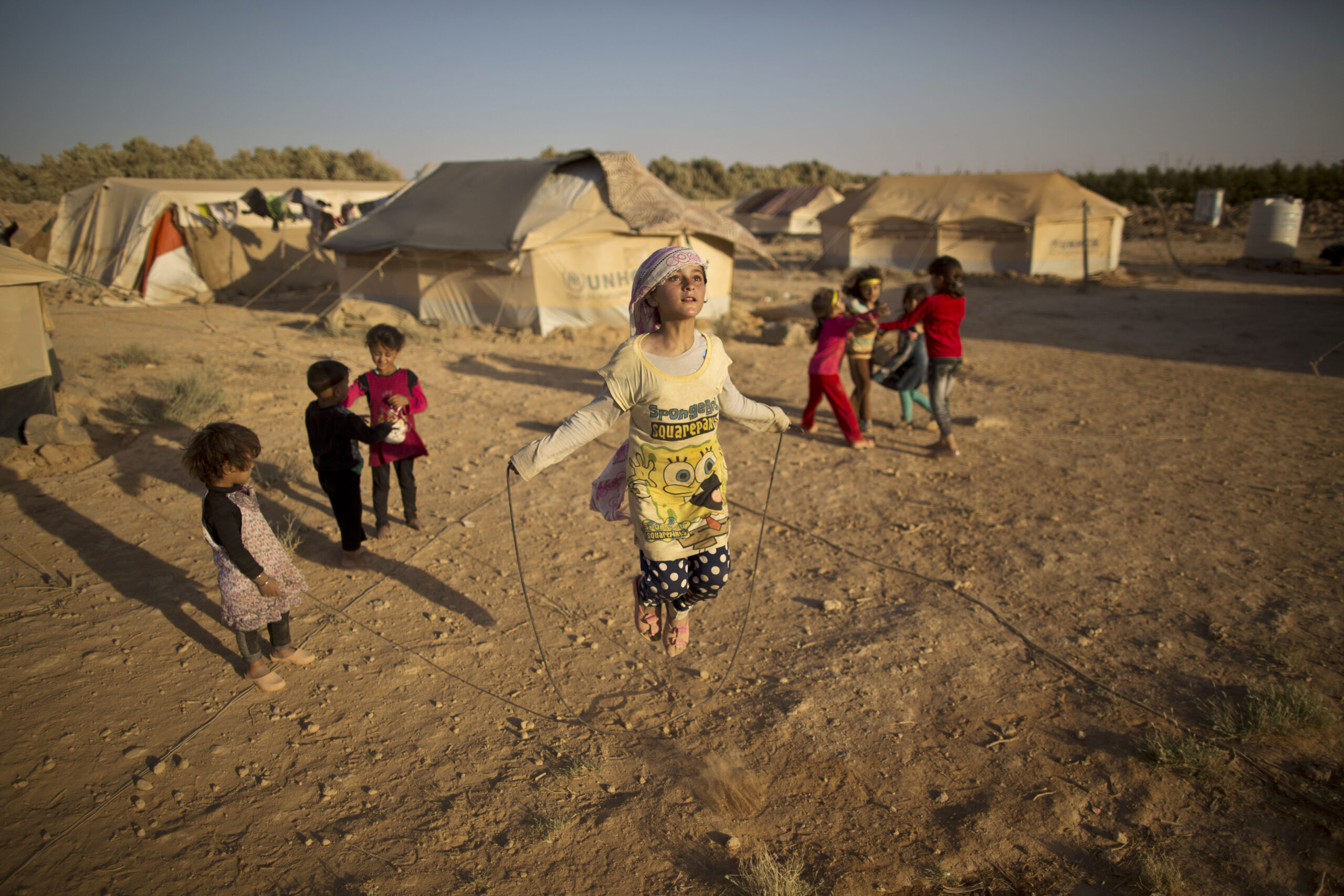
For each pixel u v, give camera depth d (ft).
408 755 11.48
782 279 92.79
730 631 15.01
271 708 12.43
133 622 14.60
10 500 19.92
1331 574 17.16
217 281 67.62
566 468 24.06
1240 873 9.50
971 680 13.39
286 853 9.64
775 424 10.89
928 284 84.07
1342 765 11.25
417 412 18.42
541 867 9.57
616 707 12.72
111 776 10.77
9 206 105.91
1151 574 17.21
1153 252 117.80
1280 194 166.20
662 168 254.06
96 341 42.88
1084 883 9.43
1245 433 28.50
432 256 53.16
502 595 16.16
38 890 8.86
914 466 24.79
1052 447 26.71
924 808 10.62
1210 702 12.58
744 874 9.29
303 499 20.88
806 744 11.82
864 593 16.48
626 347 9.36
